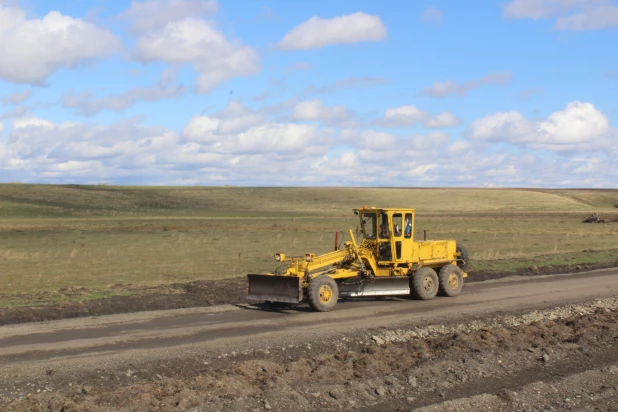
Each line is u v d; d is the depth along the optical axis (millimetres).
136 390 9523
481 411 9391
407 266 19078
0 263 28234
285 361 11531
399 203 110688
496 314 16141
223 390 9672
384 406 9586
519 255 31750
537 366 11719
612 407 9648
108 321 15250
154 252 33781
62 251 34125
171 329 14266
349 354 11914
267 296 17312
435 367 11172
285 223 61938
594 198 138375
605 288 20938
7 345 12602
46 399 9102
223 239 42781
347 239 42719
